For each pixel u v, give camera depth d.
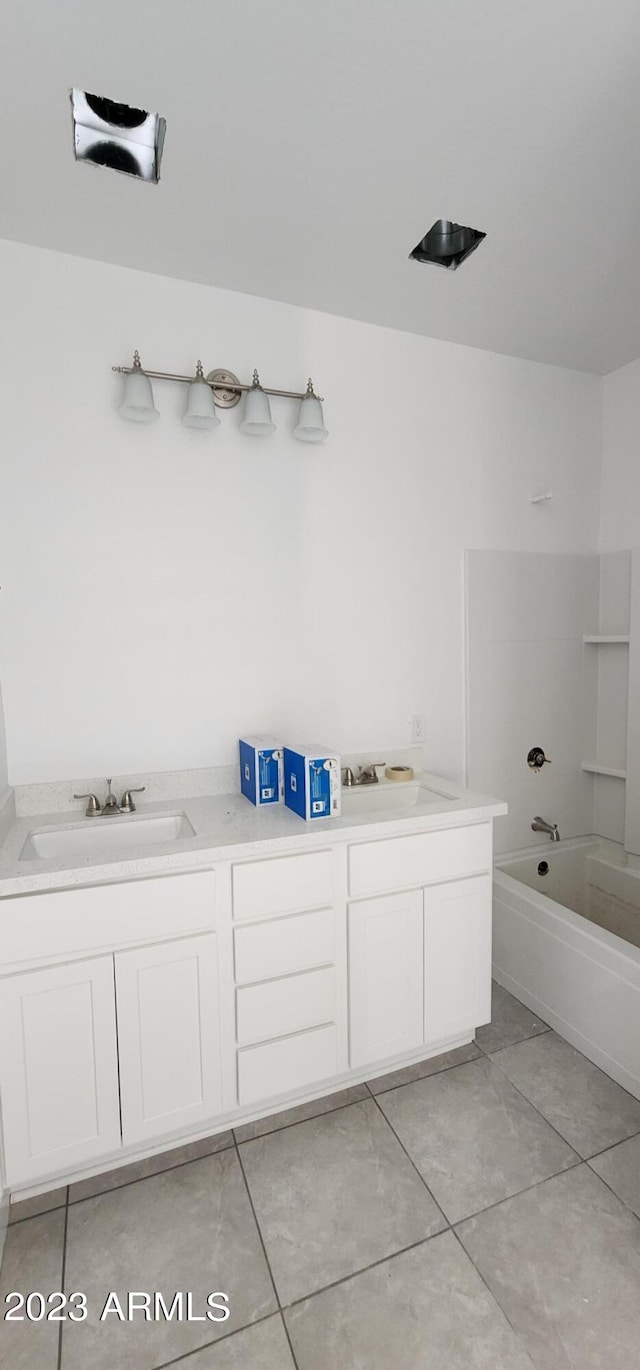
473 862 1.80
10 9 1.02
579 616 2.65
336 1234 1.28
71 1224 1.31
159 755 1.89
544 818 2.63
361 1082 1.75
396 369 2.18
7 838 1.54
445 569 2.33
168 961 1.42
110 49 1.10
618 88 1.20
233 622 1.96
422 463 2.25
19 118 1.24
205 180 1.42
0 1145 1.29
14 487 1.67
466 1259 1.23
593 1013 1.82
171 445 1.84
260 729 2.03
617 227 1.63
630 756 2.51
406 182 1.44
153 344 1.80
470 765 2.42
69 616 1.75
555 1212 1.33
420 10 1.04
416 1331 1.10
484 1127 1.57
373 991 1.67
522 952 2.13
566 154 1.37
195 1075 1.48
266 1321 1.12
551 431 2.52
